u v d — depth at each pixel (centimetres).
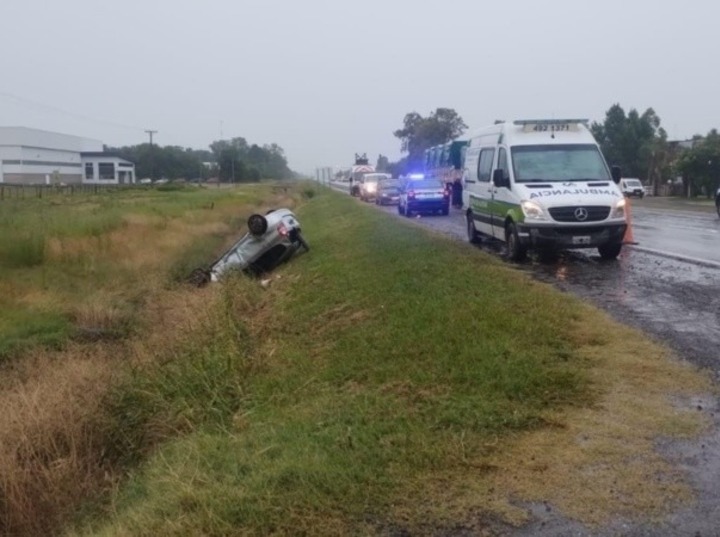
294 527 403
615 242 1330
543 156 1428
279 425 568
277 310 1159
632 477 441
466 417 533
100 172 11806
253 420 619
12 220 2388
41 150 10812
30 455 664
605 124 6406
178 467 502
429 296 947
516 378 599
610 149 6350
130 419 714
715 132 5247
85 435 700
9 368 1103
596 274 1205
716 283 1091
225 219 3197
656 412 538
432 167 4194
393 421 535
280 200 5162
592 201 1309
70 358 1058
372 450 485
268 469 467
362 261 1390
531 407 550
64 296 1570
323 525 404
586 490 428
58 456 673
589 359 657
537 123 1486
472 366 638
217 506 427
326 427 540
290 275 1565
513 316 795
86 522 543
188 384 761
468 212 1759
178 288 1630
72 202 4184
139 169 12462
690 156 5016
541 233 1305
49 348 1200
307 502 424
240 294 1311
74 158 11662
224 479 463
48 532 588
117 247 2131
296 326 998
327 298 1107
